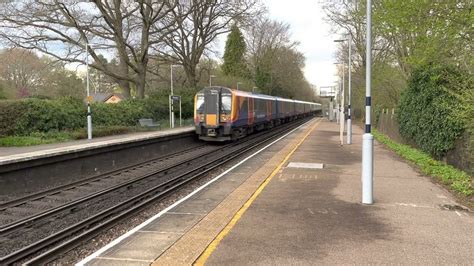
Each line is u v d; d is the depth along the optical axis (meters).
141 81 41.69
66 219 9.96
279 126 48.56
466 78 13.53
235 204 9.29
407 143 22.12
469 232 7.21
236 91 29.73
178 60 47.38
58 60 35.81
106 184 14.88
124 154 20.86
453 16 14.08
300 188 11.10
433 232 7.20
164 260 5.99
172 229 7.61
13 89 56.00
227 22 46.62
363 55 41.00
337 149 21.64
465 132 12.94
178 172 17.02
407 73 23.52
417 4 14.76
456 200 9.68
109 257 6.16
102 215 9.85
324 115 86.44
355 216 8.25
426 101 17.20
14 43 33.31
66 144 25.20
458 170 13.36
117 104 38.41
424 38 15.85
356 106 56.62
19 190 14.26
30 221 9.67
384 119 33.84
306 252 6.24
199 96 28.78
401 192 10.58
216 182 12.47
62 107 31.14
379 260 5.92
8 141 24.44
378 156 18.70
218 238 6.92
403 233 7.15
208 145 28.89
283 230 7.34
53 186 15.38
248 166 15.96
